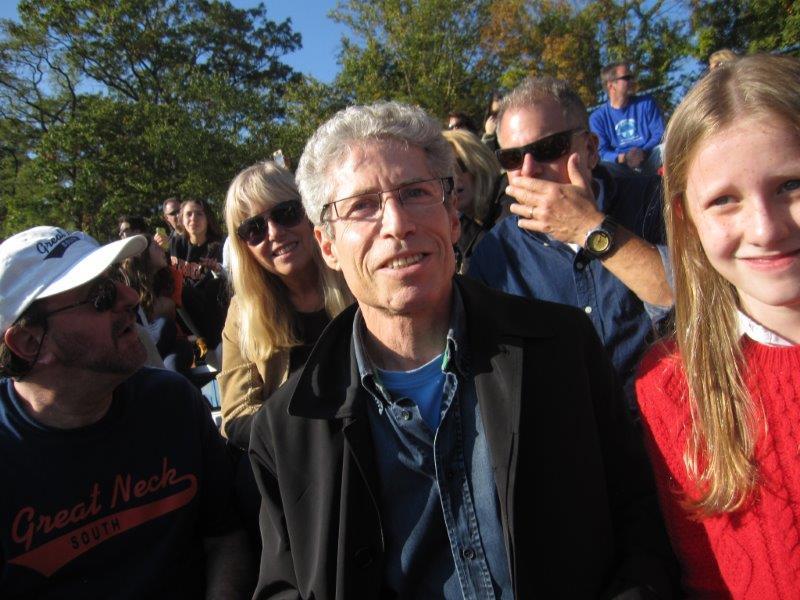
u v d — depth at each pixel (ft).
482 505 4.52
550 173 7.07
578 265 6.92
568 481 4.47
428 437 4.65
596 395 4.98
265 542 5.09
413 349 4.88
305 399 4.74
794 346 3.77
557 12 75.46
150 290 12.48
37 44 89.56
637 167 18.44
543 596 4.28
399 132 4.60
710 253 3.75
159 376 6.42
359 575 4.47
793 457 3.71
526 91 7.16
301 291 8.42
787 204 3.43
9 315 5.33
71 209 77.71
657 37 68.95
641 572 4.44
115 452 5.79
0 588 5.34
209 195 76.13
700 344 4.13
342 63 92.48
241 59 108.37
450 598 4.54
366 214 4.54
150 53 94.22
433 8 82.79
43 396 5.53
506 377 4.49
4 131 93.86
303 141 80.94
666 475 4.46
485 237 7.89
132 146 77.46
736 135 3.46
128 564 5.78
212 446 6.54
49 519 5.45
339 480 4.59
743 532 3.94
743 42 58.80
